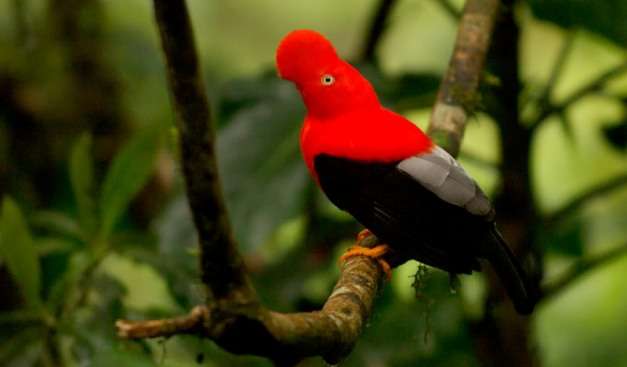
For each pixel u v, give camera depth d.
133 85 12.33
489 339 9.88
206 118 4.40
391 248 7.21
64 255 9.80
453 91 8.17
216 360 8.85
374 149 7.04
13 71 11.87
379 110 7.32
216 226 4.46
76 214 11.50
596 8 9.41
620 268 12.54
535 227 9.70
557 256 11.82
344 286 6.09
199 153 4.42
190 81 4.34
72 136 11.90
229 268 4.50
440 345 9.80
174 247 9.20
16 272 7.71
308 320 4.85
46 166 11.73
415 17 14.09
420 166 6.94
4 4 12.16
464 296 10.47
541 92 10.02
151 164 8.10
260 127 9.98
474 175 13.38
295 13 14.41
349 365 9.64
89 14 12.24
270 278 10.22
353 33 14.51
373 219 7.03
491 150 13.53
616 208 12.93
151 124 8.05
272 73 10.34
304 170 9.66
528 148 9.74
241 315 4.51
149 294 11.48
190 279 8.27
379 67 10.24
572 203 9.70
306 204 9.71
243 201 9.59
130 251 8.30
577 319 12.40
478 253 6.89
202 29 14.06
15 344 7.82
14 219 7.54
